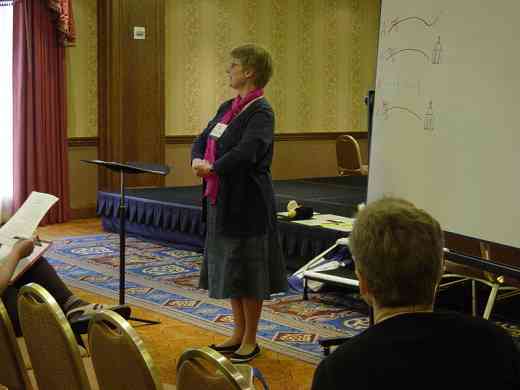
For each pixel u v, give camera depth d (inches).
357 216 66.6
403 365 59.4
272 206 161.0
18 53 337.1
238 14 412.8
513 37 113.8
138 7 365.1
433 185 126.9
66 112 350.3
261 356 169.8
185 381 75.5
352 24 462.0
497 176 115.8
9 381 107.7
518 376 61.1
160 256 278.8
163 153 378.6
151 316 202.2
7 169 341.4
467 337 60.9
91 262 267.0
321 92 453.7
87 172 365.7
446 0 125.0
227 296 159.5
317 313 206.2
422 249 62.8
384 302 64.1
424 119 128.9
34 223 146.4
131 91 366.6
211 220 162.6
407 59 132.8
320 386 61.2
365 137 477.4
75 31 352.2
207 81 403.5
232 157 152.1
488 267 116.3
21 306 99.8
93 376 118.0
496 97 116.2
